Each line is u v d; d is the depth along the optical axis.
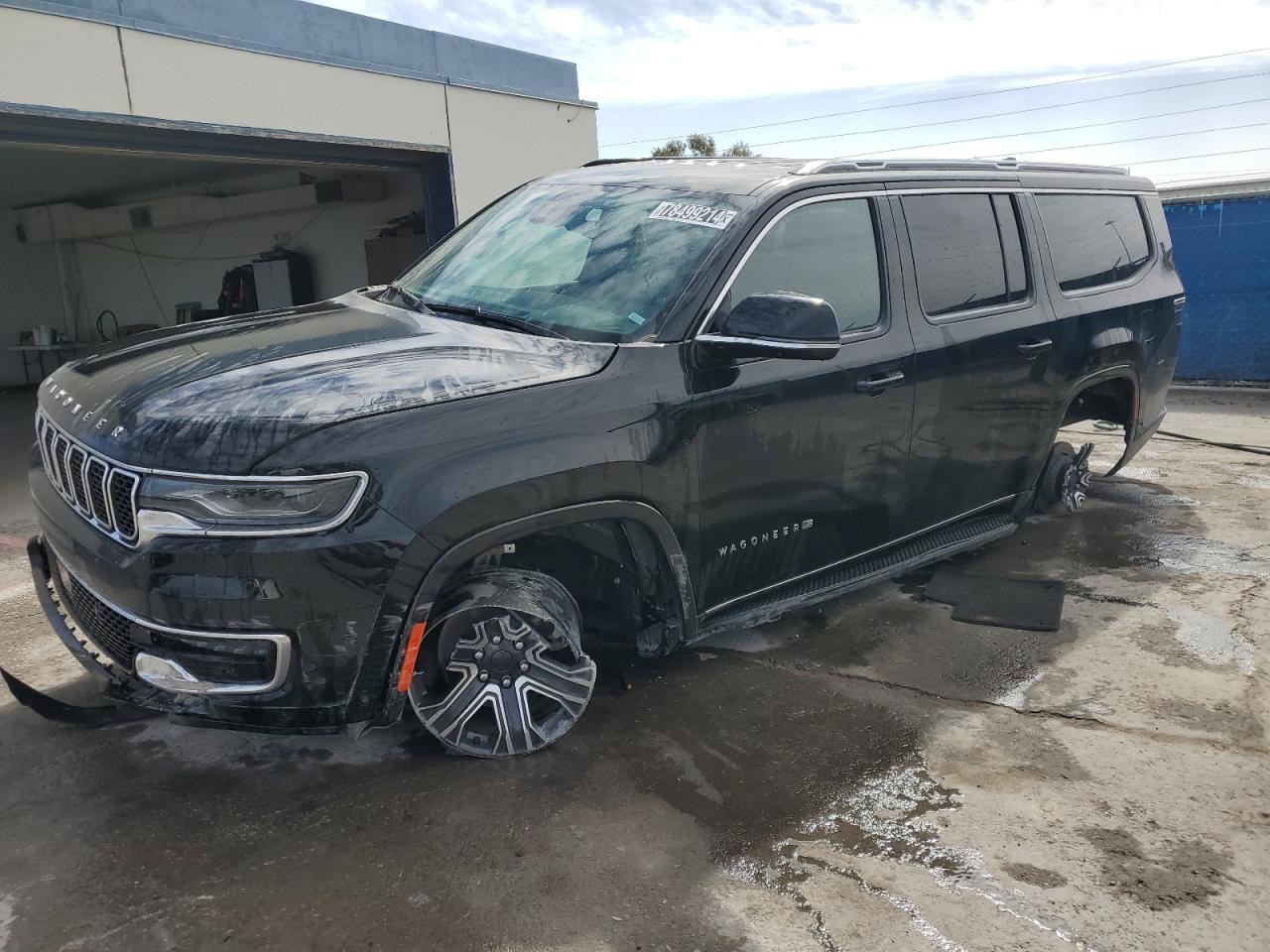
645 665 3.65
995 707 3.36
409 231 13.26
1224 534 5.38
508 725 2.86
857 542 3.65
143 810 2.68
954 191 4.04
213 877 2.39
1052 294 4.47
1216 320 10.67
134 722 3.16
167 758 2.96
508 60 10.36
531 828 2.61
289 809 2.69
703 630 3.17
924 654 3.79
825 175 3.48
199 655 2.33
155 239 16.45
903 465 3.71
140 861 2.45
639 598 3.10
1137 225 5.36
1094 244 4.93
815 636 3.96
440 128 9.56
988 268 4.14
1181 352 10.93
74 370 3.01
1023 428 4.36
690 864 2.48
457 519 2.43
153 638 2.36
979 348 3.94
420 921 2.24
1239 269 10.42
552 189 3.87
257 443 2.30
